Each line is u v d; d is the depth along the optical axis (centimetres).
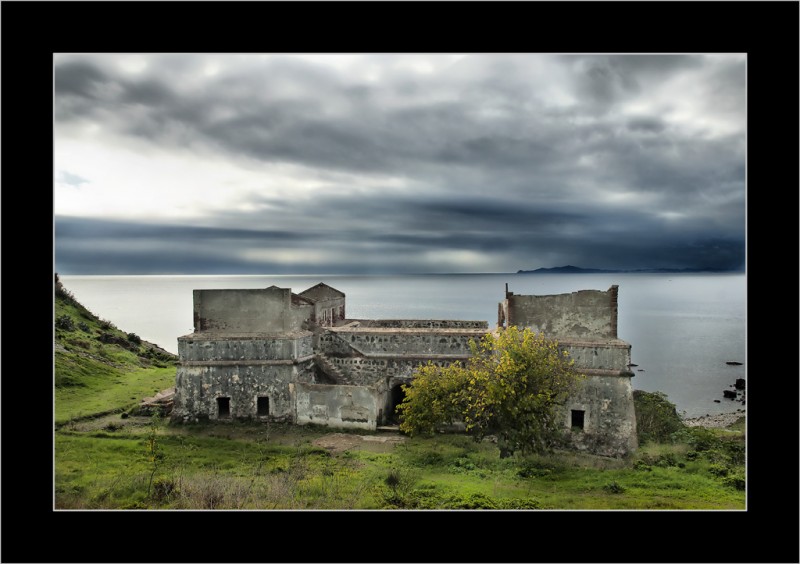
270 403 2759
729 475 2023
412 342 3036
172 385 3538
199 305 2842
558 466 2155
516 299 2545
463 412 2255
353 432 2650
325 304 3684
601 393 2369
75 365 3653
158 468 1952
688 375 5784
